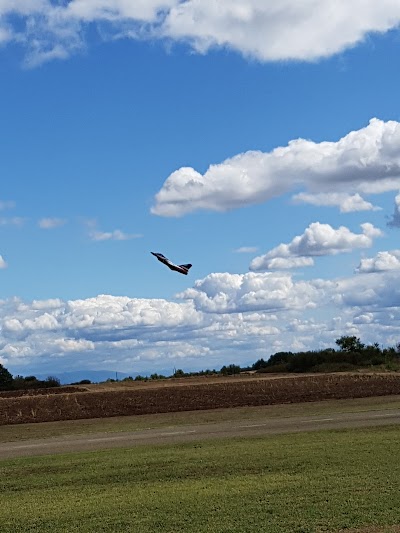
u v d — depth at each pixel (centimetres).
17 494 1627
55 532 1252
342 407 3425
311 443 2122
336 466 1712
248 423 2886
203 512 1327
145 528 1239
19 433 2997
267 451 1998
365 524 1193
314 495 1413
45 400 4734
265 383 5603
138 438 2566
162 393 4891
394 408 3228
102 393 5134
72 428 3084
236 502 1392
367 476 1570
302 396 4175
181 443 2322
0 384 7712
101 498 1513
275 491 1472
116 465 1902
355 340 8506
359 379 5538
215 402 4031
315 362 8138
